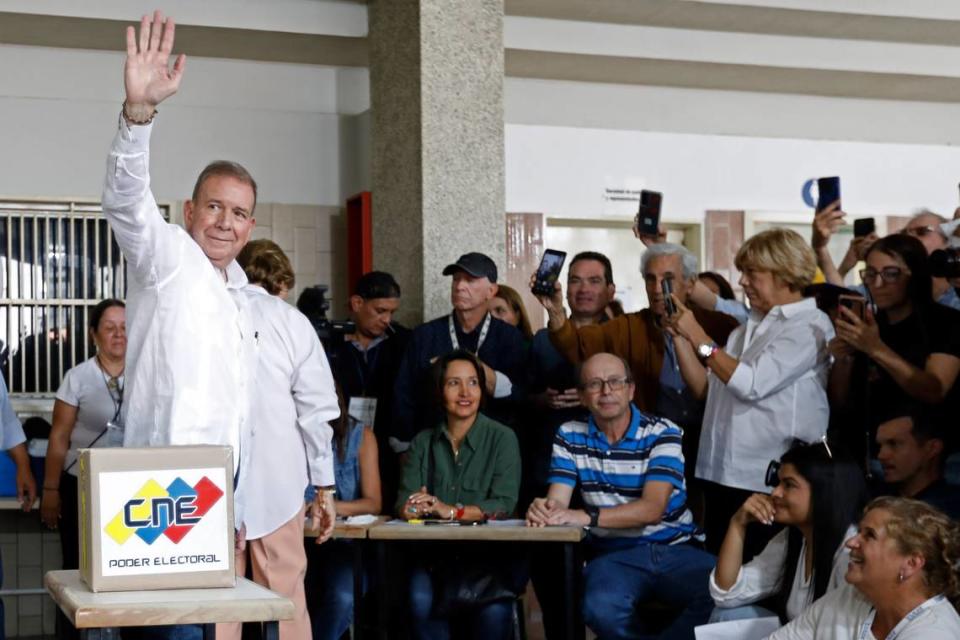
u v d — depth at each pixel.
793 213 8.54
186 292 3.20
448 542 4.75
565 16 7.85
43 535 6.82
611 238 8.44
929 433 4.05
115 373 5.53
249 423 3.40
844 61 8.44
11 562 6.79
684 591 4.39
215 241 3.33
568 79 8.76
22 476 5.75
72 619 2.34
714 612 3.89
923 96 9.36
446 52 6.76
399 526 4.49
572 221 8.23
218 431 3.24
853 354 4.36
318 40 7.53
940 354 4.16
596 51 7.99
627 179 8.20
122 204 3.03
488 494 4.85
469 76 6.80
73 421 5.54
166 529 2.53
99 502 2.49
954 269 4.35
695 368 4.73
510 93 8.68
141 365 3.21
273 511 3.54
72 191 7.56
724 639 3.64
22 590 6.32
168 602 2.39
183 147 7.78
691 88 9.04
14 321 7.54
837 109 9.34
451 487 4.88
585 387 4.55
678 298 4.93
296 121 8.02
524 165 8.01
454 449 4.92
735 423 4.51
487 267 5.37
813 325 4.46
